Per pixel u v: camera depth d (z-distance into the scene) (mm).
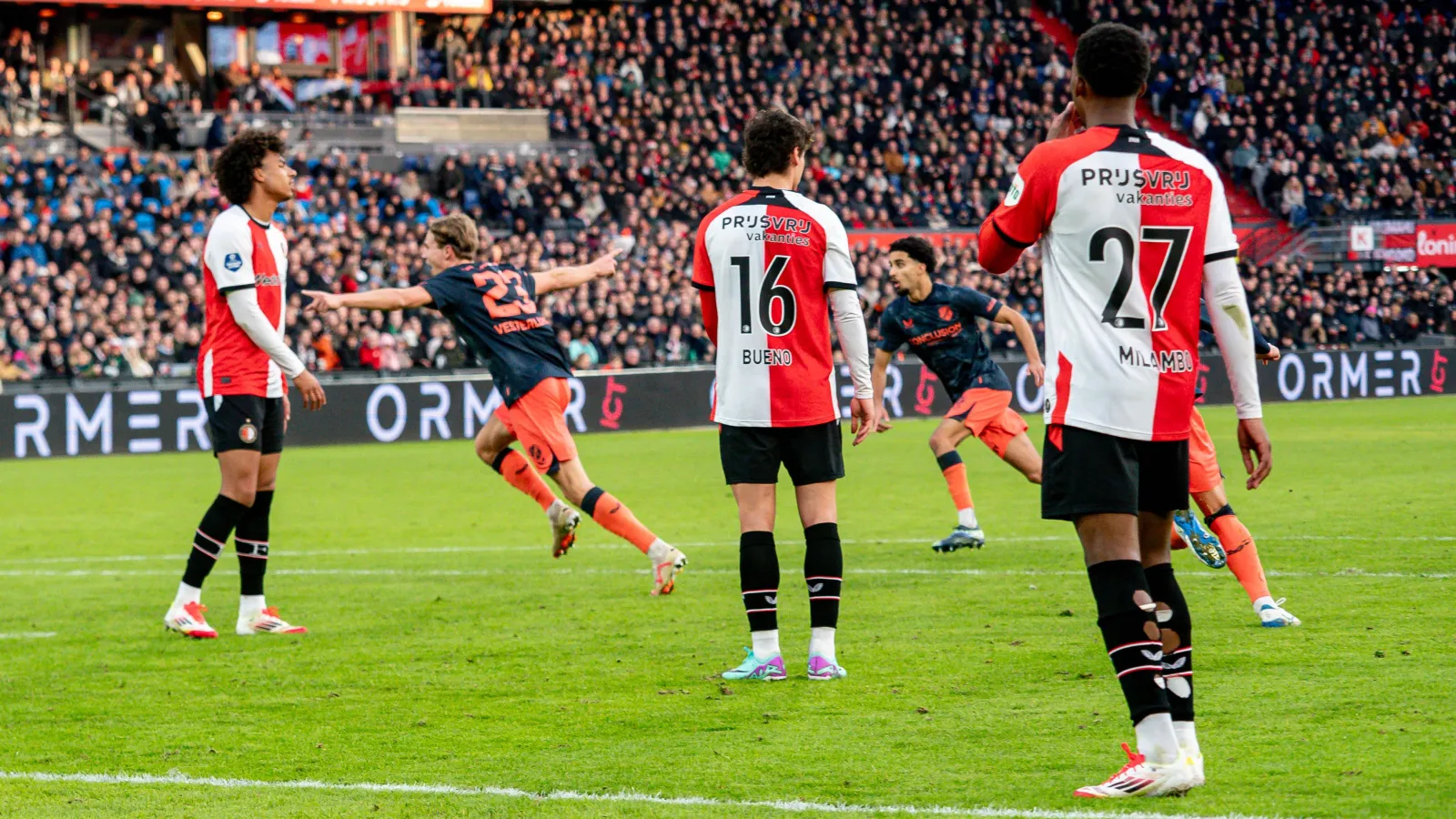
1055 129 14750
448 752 16688
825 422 19797
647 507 45188
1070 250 13656
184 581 24969
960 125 119188
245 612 25328
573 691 19766
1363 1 134625
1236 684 18500
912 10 125875
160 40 112500
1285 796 13688
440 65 117688
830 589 19953
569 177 101750
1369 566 28406
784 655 21750
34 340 73500
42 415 68750
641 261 93438
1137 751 15258
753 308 19500
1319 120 126562
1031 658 20750
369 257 88250
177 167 92250
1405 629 21719
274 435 25609
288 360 24531
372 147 106625
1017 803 13828
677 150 108250
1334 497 41750
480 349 25203
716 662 21484
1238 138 121938
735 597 27797
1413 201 122125
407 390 76688
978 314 32625
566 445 24781
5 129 98875
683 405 83188
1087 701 18031
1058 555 31828
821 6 123938
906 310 32938
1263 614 22500
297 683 20812
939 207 111062
